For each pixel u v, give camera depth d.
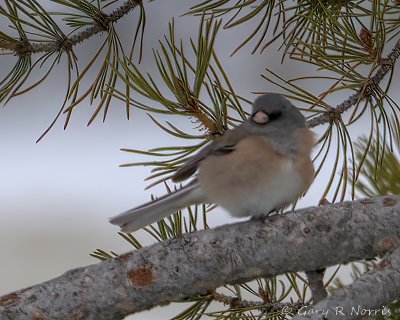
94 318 5.80
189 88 6.14
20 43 6.52
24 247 12.62
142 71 16.72
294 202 6.42
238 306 6.16
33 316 5.74
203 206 6.33
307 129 6.32
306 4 6.48
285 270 5.71
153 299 5.79
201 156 6.17
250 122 6.31
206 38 6.02
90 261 12.40
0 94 6.49
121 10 6.60
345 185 5.99
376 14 6.11
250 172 6.12
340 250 5.60
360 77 6.13
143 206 6.12
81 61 16.80
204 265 5.70
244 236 5.70
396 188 6.76
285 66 16.16
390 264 5.23
